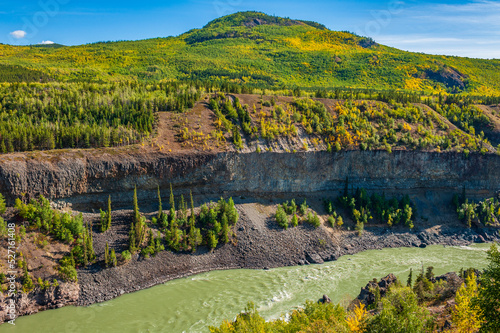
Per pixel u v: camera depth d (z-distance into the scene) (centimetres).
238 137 13888
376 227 13525
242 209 12619
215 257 10838
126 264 9775
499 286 4662
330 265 11169
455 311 6128
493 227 14225
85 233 9900
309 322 5862
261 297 9138
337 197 14438
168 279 9944
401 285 8362
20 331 7725
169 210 11988
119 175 11769
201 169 12794
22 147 11369
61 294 8631
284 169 13975
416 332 5025
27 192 10438
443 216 14600
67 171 11044
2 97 13775
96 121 13512
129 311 8494
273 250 11375
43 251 9294
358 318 5675
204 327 7906
